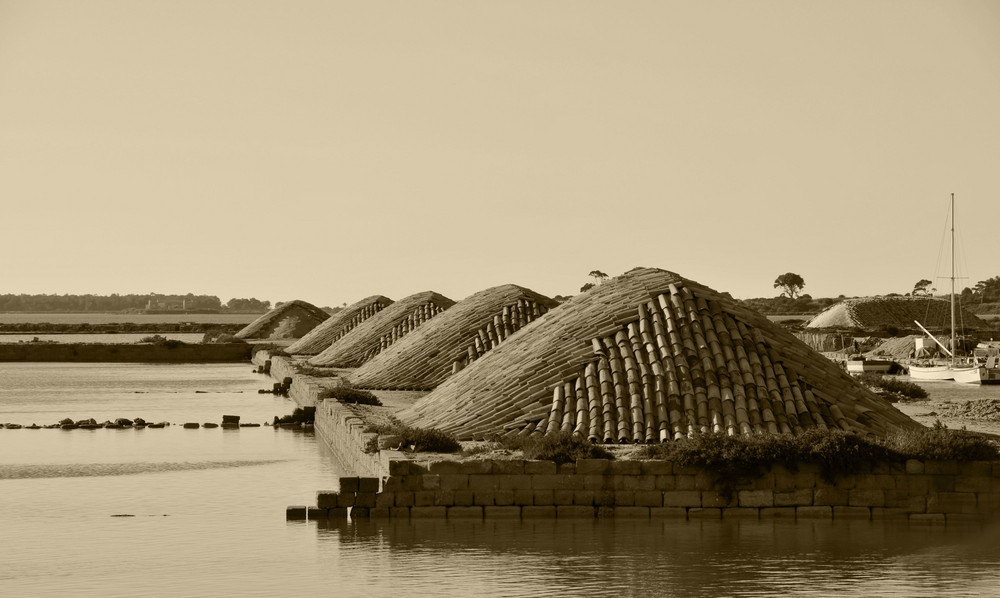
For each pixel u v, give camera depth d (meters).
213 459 79.75
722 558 47.66
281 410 116.94
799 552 48.66
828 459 52.91
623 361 64.56
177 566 47.62
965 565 46.66
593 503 53.19
